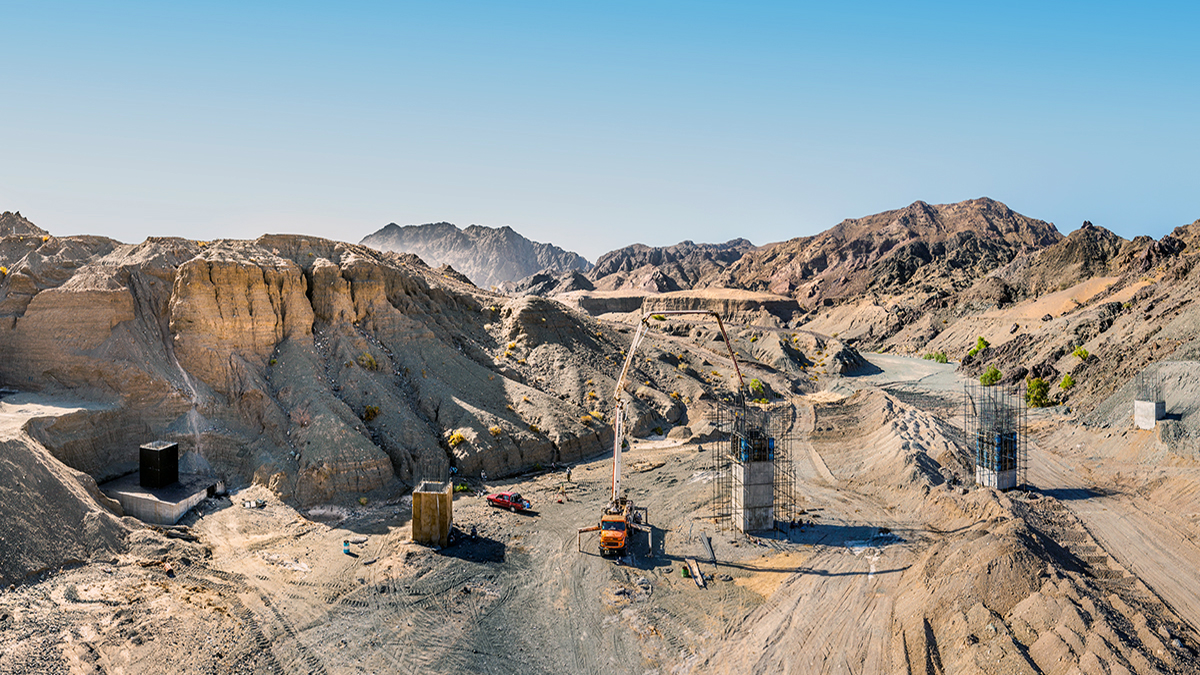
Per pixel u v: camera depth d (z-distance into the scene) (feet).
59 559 123.44
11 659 98.12
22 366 183.32
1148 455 201.36
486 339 294.25
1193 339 277.03
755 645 110.93
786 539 156.35
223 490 170.19
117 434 173.17
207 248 231.30
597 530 162.40
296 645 109.40
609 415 263.90
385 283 264.93
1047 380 362.12
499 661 106.73
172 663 102.17
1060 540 142.61
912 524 164.96
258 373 204.54
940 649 104.73
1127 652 91.91
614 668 105.29
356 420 197.47
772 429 271.69
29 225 261.65
